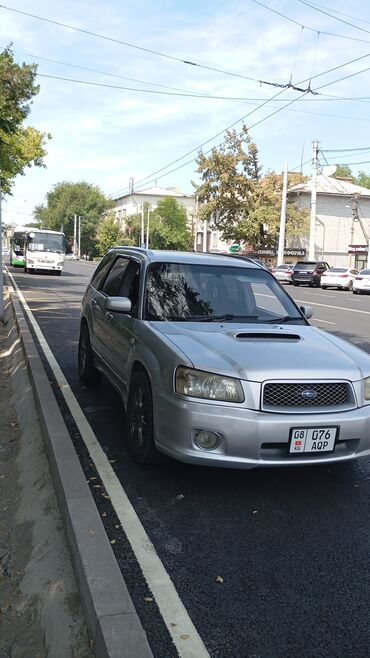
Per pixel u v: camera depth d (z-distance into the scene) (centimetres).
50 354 896
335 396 386
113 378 540
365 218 5094
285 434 368
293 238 4906
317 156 3725
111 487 410
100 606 253
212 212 4853
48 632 271
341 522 370
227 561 319
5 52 1231
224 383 373
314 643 255
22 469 471
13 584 324
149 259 537
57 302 1762
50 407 534
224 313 501
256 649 249
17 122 1287
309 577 306
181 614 271
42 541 346
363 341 1170
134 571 306
